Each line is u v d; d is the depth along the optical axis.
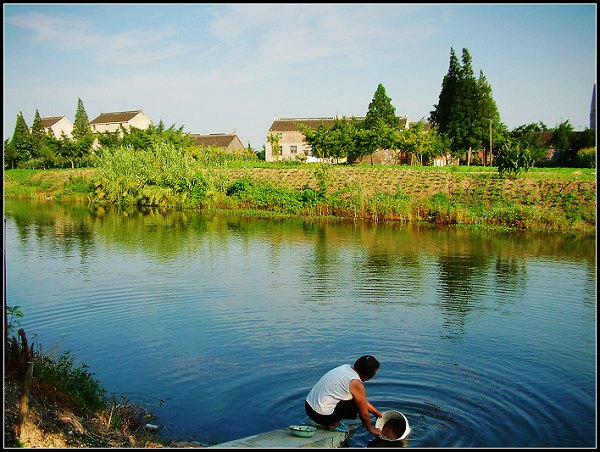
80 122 84.38
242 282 15.48
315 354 9.90
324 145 56.53
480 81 57.69
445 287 14.94
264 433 6.93
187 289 14.62
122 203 42.41
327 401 7.15
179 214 35.16
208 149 63.34
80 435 6.48
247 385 8.59
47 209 38.38
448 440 6.89
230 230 27.14
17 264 18.02
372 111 65.06
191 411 7.79
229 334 10.97
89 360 9.66
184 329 11.28
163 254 20.09
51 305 13.05
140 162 43.38
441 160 63.09
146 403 8.03
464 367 9.27
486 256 19.84
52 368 8.06
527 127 57.97
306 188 38.31
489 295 14.09
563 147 56.88
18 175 55.69
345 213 33.22
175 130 66.06
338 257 19.53
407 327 11.42
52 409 6.87
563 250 21.30
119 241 23.34
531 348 10.22
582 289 14.73
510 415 7.56
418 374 8.98
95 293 14.17
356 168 44.31
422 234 25.80
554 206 30.83
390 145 54.38
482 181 36.19
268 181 43.00
